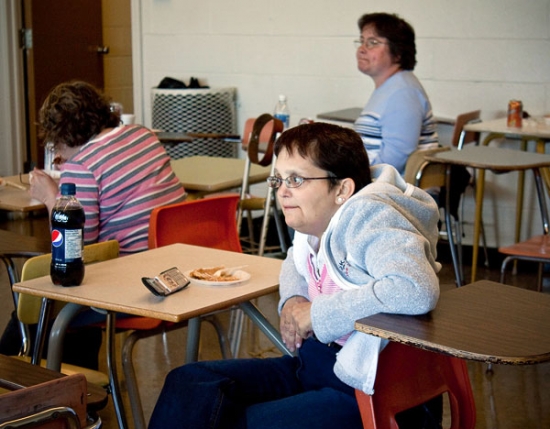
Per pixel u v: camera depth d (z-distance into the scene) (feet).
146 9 19.86
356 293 5.47
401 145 12.84
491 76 16.83
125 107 24.20
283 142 6.21
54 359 6.93
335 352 6.06
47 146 9.48
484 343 4.73
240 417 5.83
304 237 6.48
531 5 16.29
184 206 8.80
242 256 7.73
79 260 6.63
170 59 19.85
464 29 16.83
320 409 5.73
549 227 12.64
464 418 6.17
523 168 11.84
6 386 5.02
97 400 5.24
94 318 8.07
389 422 5.56
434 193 13.56
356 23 17.81
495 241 17.16
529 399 10.36
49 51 21.43
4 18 20.17
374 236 5.56
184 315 5.95
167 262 7.44
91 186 9.00
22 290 6.59
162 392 6.12
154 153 9.52
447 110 17.28
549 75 16.43
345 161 6.09
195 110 18.67
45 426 4.48
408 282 5.21
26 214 11.00
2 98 20.45
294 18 18.39
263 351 11.61
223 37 19.20
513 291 5.77
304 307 6.24
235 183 12.09
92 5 22.53
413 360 5.71
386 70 13.25
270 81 18.93
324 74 18.37
